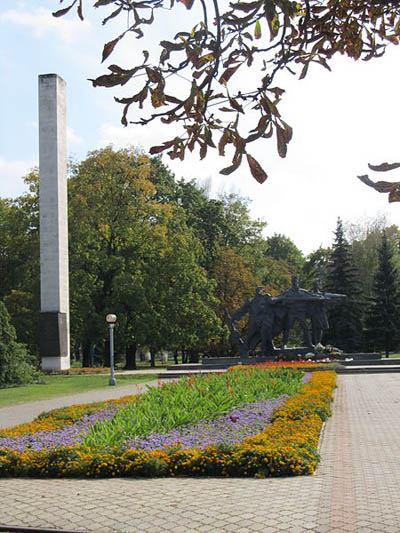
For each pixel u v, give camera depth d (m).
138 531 5.73
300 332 57.34
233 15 3.00
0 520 6.37
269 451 8.42
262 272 57.19
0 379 28.06
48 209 39.34
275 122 3.07
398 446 10.56
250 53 3.21
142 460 8.55
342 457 9.60
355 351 52.16
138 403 12.80
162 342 43.91
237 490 7.23
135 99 3.14
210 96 3.24
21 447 10.01
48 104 39.78
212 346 50.47
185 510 6.34
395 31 3.54
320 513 6.06
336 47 3.56
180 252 45.06
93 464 8.65
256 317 36.75
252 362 35.34
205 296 46.47
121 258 43.06
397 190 2.64
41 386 28.44
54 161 39.50
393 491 7.09
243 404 14.09
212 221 54.84
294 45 3.45
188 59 3.08
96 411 14.12
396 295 51.09
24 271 44.84
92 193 43.22
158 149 3.34
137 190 44.34
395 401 18.06
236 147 3.11
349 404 17.48
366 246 58.84
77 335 43.88
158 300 44.44
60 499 7.14
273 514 6.06
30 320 41.84
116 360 60.69
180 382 17.22
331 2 3.34
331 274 53.31
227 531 5.57
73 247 43.41
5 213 47.72
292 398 15.11
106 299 43.44
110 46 3.00
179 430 10.96
